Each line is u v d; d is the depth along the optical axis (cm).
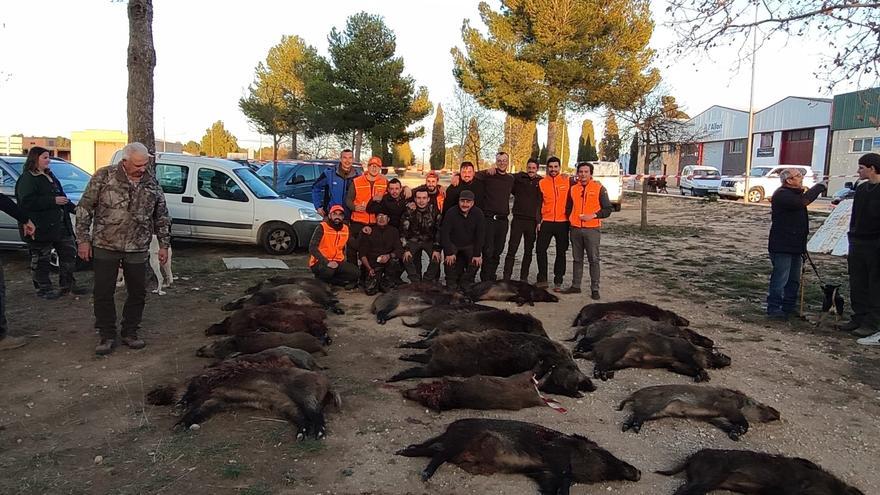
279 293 773
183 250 1254
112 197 594
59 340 649
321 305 791
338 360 617
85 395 511
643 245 1573
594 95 2892
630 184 4516
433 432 461
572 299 911
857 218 741
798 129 4341
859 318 755
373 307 800
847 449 455
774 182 3117
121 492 367
